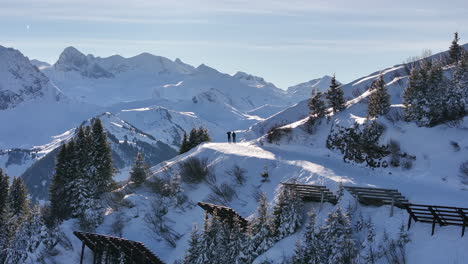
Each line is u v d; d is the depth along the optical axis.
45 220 67.12
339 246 41.41
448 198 48.31
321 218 48.00
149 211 62.88
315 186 50.06
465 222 38.84
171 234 58.53
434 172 56.19
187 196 63.66
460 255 37.38
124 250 52.25
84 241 55.81
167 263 54.03
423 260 38.56
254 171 63.03
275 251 46.38
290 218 48.12
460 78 65.62
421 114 63.84
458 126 61.12
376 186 51.88
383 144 62.66
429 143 60.41
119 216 63.78
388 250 40.91
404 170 58.84
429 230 40.69
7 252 60.19
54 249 60.59
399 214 44.09
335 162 63.81
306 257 42.12
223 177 64.12
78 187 67.38
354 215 46.44
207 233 45.97
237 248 45.69
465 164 55.09
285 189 50.44
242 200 59.81
